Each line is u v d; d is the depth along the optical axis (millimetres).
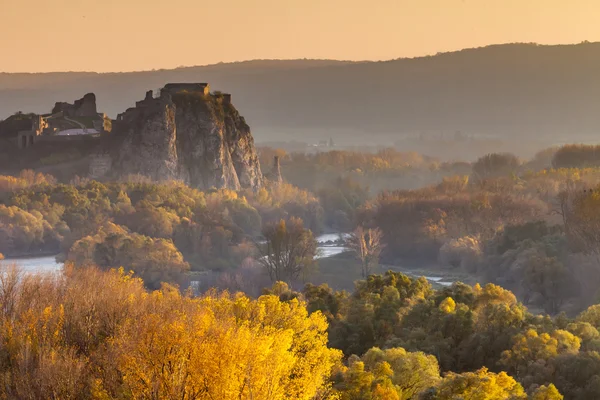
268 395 170125
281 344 188375
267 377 171000
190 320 189375
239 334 178625
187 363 169125
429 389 199625
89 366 188375
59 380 183375
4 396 185375
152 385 166625
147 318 197375
